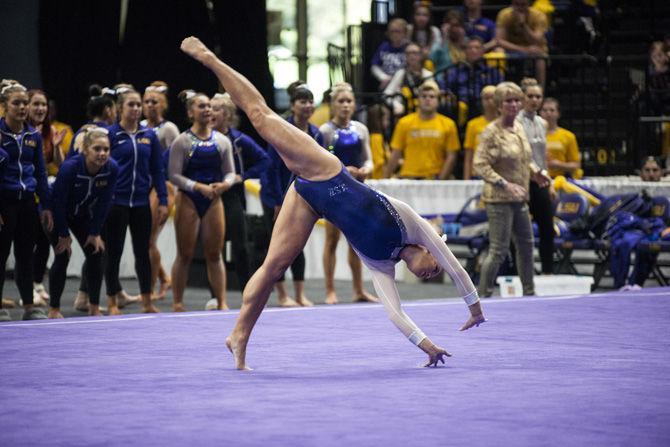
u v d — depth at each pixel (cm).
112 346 1274
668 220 2120
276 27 3803
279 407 888
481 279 1864
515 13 2847
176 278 1764
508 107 1827
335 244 1898
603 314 1584
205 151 1745
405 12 3394
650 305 1692
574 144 2367
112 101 1803
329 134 1802
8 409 885
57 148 1967
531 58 2734
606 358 1170
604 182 2308
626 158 2748
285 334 1384
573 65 3022
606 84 2881
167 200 1770
